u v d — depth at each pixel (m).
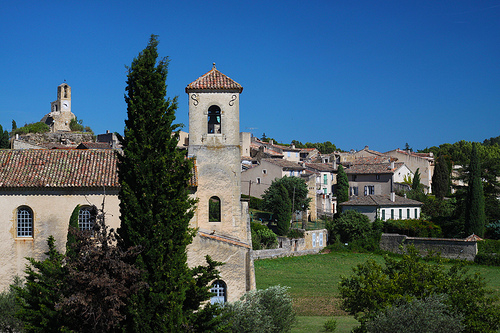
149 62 25.00
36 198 34.12
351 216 73.31
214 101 36.62
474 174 68.69
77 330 21.78
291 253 66.06
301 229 72.06
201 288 24.09
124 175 24.34
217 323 23.45
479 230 67.56
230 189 36.34
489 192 79.12
